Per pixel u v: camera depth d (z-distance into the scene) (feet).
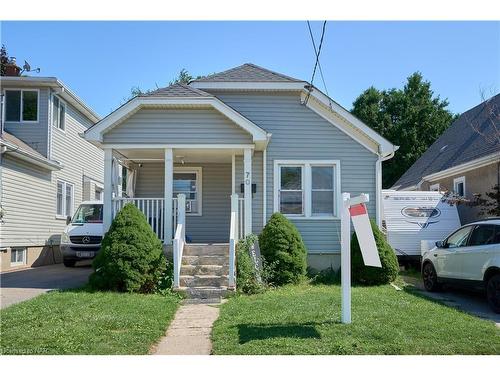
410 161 130.52
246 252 40.65
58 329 24.30
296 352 21.03
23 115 63.62
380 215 46.88
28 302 31.19
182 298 35.19
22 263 57.72
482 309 32.96
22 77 61.77
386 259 42.37
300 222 46.65
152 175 56.13
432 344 22.11
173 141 43.37
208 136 43.47
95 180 85.87
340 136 47.62
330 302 32.12
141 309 29.45
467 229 36.83
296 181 47.42
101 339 22.95
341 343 22.06
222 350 21.40
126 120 43.45
